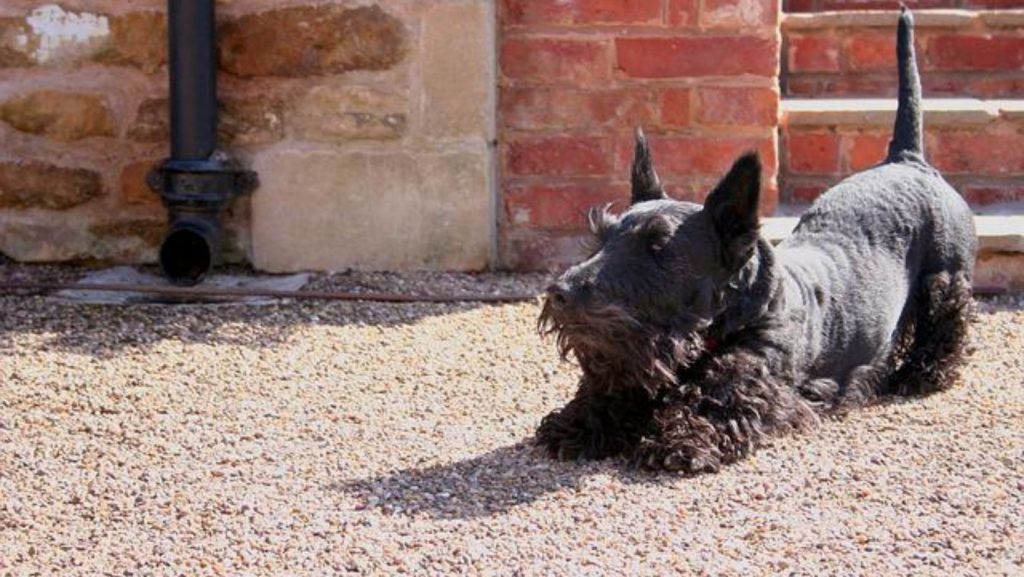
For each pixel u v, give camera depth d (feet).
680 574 15.16
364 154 27.99
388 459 18.83
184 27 26.76
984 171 30.45
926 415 20.65
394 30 27.55
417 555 15.70
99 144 28.32
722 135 28.40
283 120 27.86
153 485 17.92
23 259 28.68
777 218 28.71
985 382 22.38
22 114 28.22
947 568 15.29
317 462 18.72
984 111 30.12
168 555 15.83
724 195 18.29
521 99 28.35
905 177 22.65
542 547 15.87
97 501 17.44
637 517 16.69
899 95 23.75
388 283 27.61
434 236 28.30
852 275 20.94
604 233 18.49
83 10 27.84
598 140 28.40
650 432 18.52
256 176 27.94
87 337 24.43
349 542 16.07
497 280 28.04
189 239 27.09
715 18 27.94
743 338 18.99
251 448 19.29
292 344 24.14
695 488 17.57
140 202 28.50
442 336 24.62
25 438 19.69
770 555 15.61
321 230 28.17
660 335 17.98
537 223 28.68
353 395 21.63
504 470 18.30
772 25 27.99
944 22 32.71
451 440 19.58
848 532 16.22
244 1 27.45
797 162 30.50
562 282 17.67
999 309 26.48
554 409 20.95
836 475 17.95
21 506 17.26
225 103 27.76
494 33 27.86
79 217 28.58
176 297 26.61
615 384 18.43
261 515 16.89
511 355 23.61
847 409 20.65
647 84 28.22
